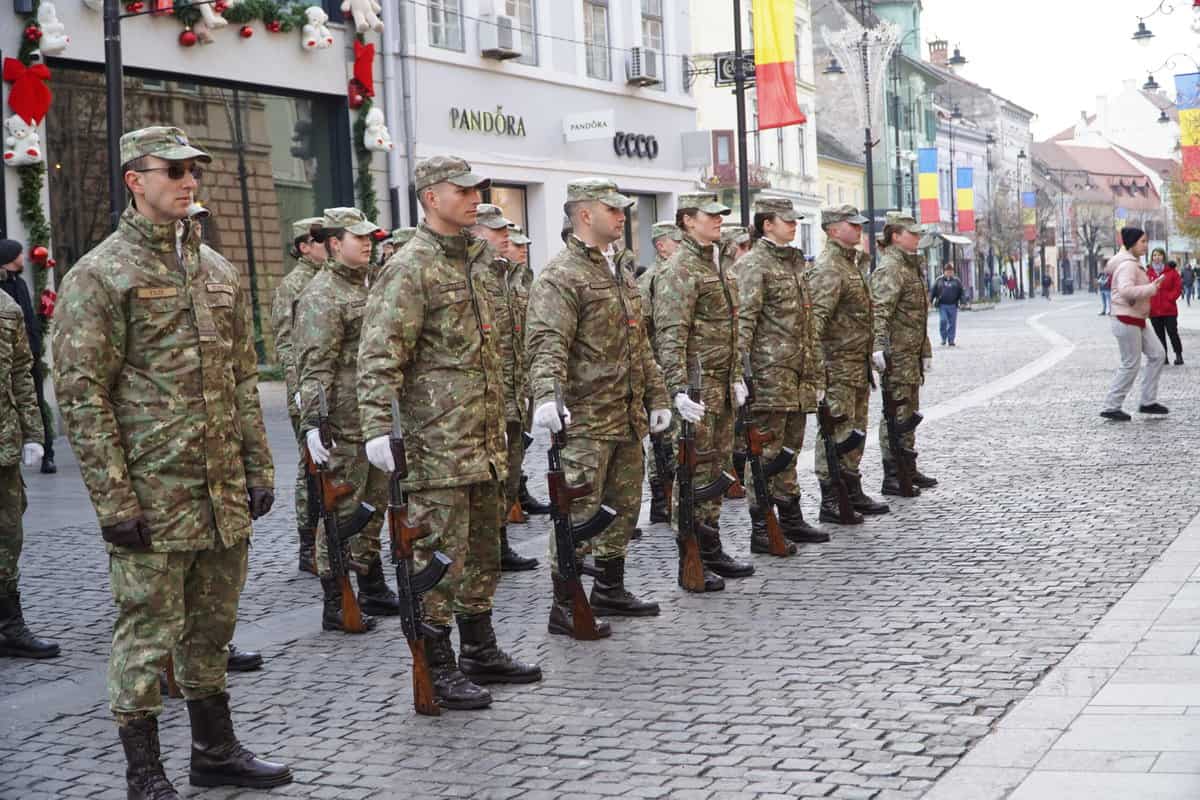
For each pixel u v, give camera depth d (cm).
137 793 510
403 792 518
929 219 5803
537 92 2653
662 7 3089
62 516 1199
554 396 719
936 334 4166
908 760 520
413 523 630
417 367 629
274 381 2117
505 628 766
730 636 723
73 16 1781
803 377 955
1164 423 1560
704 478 859
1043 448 1391
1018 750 521
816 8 7062
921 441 1498
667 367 854
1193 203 3069
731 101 4888
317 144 2212
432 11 2392
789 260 958
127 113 1886
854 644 692
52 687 685
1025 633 694
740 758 534
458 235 638
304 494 932
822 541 966
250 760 536
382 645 744
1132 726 538
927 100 8406
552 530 741
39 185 1719
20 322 764
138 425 509
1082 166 13538
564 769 533
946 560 882
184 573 520
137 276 509
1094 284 11444
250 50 2053
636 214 3003
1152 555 862
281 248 2145
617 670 669
